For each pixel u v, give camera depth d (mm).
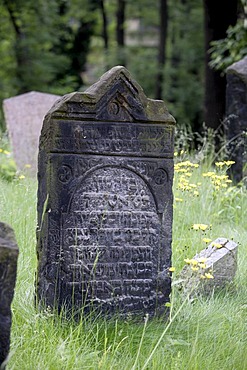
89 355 7008
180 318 7988
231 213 12070
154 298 8195
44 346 6996
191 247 9750
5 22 31672
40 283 7934
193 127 32438
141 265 8188
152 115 8172
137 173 8164
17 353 6824
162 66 32469
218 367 7105
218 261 8867
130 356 7152
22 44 31125
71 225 7988
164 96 32719
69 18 35625
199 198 11789
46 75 31469
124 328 7766
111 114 8070
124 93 8078
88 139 8008
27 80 31234
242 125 14641
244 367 7113
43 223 7965
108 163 8078
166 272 8242
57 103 8055
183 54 33312
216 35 21203
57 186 7949
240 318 8070
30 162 16031
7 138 17453
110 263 8094
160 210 8234
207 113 20969
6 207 10547
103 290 8070
